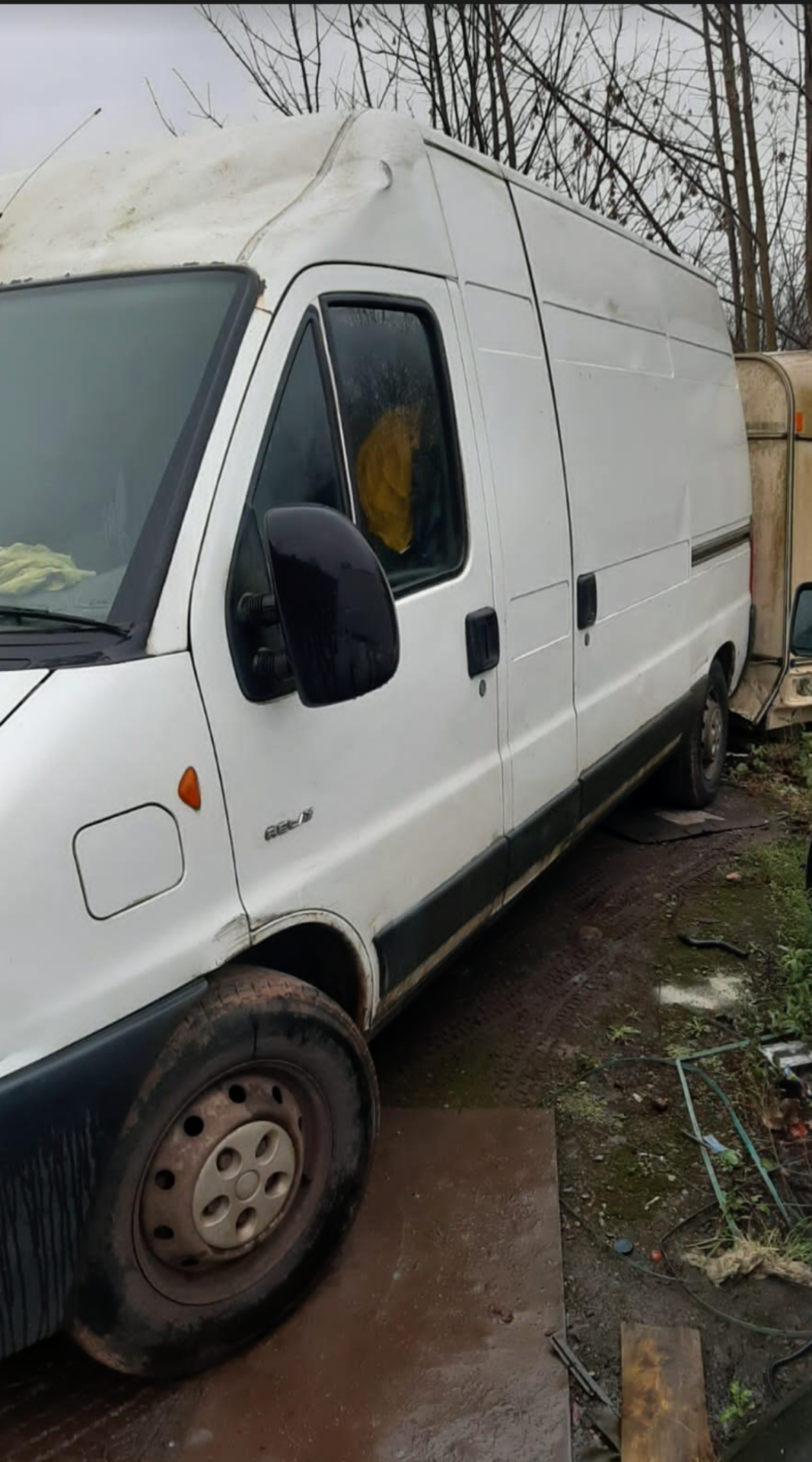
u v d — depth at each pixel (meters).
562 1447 2.25
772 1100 3.39
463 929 3.30
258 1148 2.35
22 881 1.83
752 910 4.75
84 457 2.31
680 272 5.25
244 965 2.41
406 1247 2.79
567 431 3.82
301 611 2.12
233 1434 2.29
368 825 2.74
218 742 2.20
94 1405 2.36
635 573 4.50
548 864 3.92
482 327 3.27
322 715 2.51
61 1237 1.96
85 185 2.89
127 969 2.02
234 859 2.27
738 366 6.71
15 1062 1.85
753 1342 2.54
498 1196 2.97
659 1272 2.73
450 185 3.13
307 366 2.51
